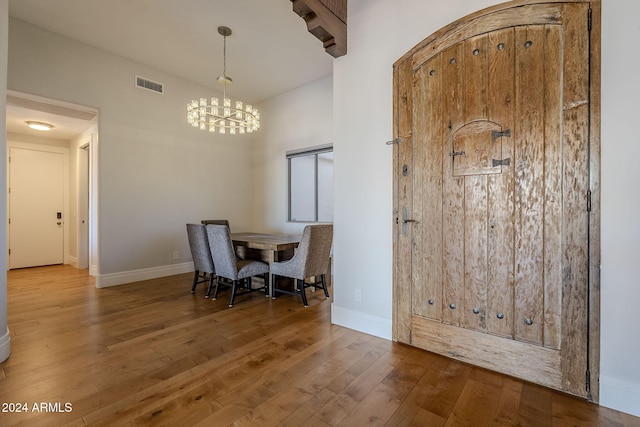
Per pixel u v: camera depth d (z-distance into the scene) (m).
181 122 4.81
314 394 1.72
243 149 5.76
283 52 4.01
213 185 5.27
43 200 5.68
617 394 1.60
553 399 1.69
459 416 1.54
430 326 2.24
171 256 4.72
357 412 1.57
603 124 1.63
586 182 1.67
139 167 4.34
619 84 1.59
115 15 3.23
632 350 1.58
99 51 3.92
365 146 2.59
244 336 2.50
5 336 2.08
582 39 1.67
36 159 5.59
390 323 2.45
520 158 1.87
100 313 3.02
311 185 5.31
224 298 3.58
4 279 2.09
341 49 2.68
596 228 1.65
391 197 2.44
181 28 3.47
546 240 1.79
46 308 3.16
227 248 3.27
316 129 4.92
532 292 1.84
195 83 4.98
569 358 1.73
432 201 2.22
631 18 1.56
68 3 3.03
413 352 2.23
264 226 5.72
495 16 1.93
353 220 2.68
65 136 5.59
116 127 4.09
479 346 2.03
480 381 1.86
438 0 2.19
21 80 3.33
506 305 1.93
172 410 1.57
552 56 1.76
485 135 1.98
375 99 2.53
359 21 2.62
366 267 2.59
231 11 3.17
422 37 2.27
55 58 3.56
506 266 1.93
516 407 1.62
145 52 4.02
